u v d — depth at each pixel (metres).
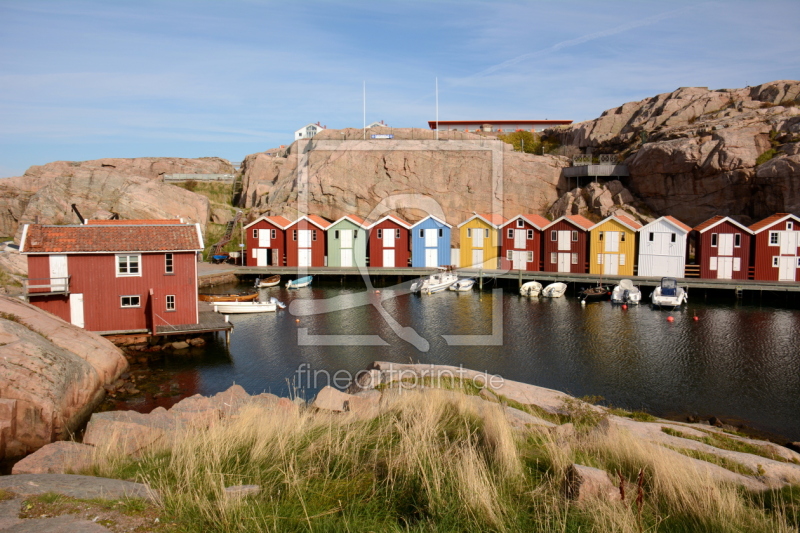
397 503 6.47
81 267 30.12
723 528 6.22
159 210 66.69
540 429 10.38
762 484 8.61
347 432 8.86
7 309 23.22
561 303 43.94
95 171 68.44
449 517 5.98
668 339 31.70
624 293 43.69
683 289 45.03
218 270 57.09
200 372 26.27
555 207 66.44
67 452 9.41
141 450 9.69
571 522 5.92
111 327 30.72
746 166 54.06
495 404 11.74
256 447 8.23
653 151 60.19
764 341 31.03
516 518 6.05
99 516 5.71
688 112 70.50
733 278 47.38
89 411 20.53
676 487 7.18
